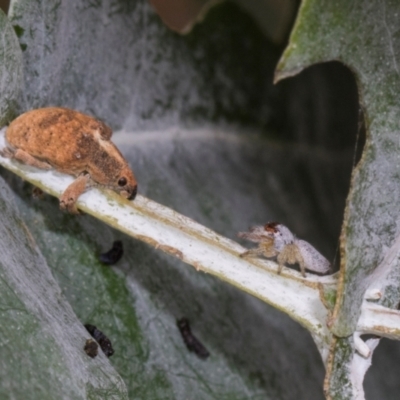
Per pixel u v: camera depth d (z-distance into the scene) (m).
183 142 0.14
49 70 0.12
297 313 0.11
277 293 0.11
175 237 0.11
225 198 0.14
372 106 0.11
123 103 0.13
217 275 0.11
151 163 0.14
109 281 0.12
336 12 0.11
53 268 0.12
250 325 0.13
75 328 0.11
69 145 0.11
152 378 0.12
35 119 0.11
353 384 0.11
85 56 0.12
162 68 0.14
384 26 0.11
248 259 0.11
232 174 0.14
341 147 0.16
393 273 0.11
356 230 0.11
